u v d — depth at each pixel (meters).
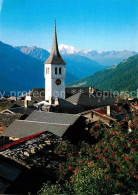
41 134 33.41
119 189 18.64
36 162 24.61
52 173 23.91
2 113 56.81
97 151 23.84
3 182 19.30
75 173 19.55
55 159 26.70
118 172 19.95
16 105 83.06
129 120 31.39
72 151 27.12
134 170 20.08
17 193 20.34
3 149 25.84
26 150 26.34
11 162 23.94
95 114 47.62
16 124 42.56
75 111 69.75
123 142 23.80
